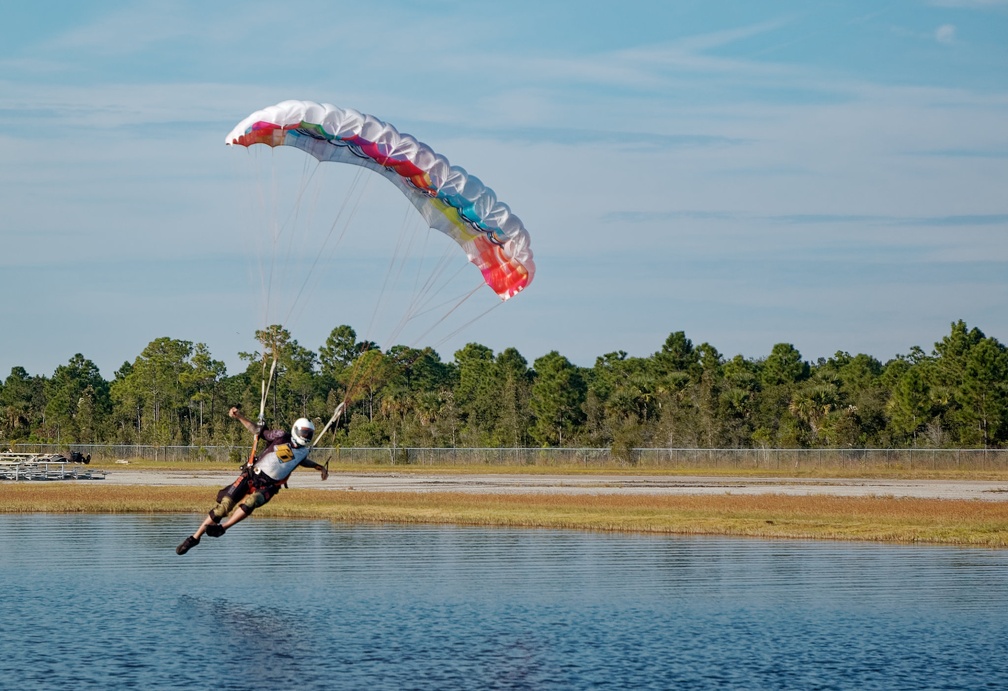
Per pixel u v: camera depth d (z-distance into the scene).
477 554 36.19
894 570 32.56
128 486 69.38
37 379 195.50
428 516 47.72
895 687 19.73
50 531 42.84
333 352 165.50
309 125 25.52
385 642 23.06
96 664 21.00
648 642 23.16
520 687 19.70
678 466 96.19
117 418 153.00
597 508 50.62
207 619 25.30
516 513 48.56
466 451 104.31
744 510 49.19
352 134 25.83
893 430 105.12
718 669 20.94
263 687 19.56
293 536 41.41
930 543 39.22
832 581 30.59
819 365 169.12
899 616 25.75
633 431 103.62
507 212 27.56
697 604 27.22
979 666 21.16
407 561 34.53
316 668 20.88
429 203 27.64
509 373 138.88
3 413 162.25
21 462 84.38
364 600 27.73
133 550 36.97
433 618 25.55
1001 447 102.38
